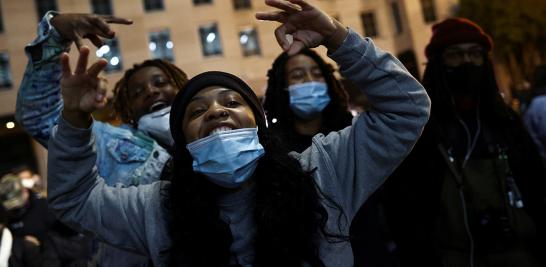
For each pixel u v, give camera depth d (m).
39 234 4.57
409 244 2.59
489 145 2.60
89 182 1.59
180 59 22.22
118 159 2.16
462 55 2.77
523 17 21.53
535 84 3.80
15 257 3.88
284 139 2.68
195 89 1.59
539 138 3.53
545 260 2.53
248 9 23.34
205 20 22.73
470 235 2.42
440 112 2.72
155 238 1.58
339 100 2.99
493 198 2.50
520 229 2.49
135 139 2.21
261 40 23.05
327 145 1.71
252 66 22.83
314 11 1.47
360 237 2.42
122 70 21.33
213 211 1.56
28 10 21.06
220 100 1.58
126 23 1.81
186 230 1.53
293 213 1.54
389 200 2.72
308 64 2.88
